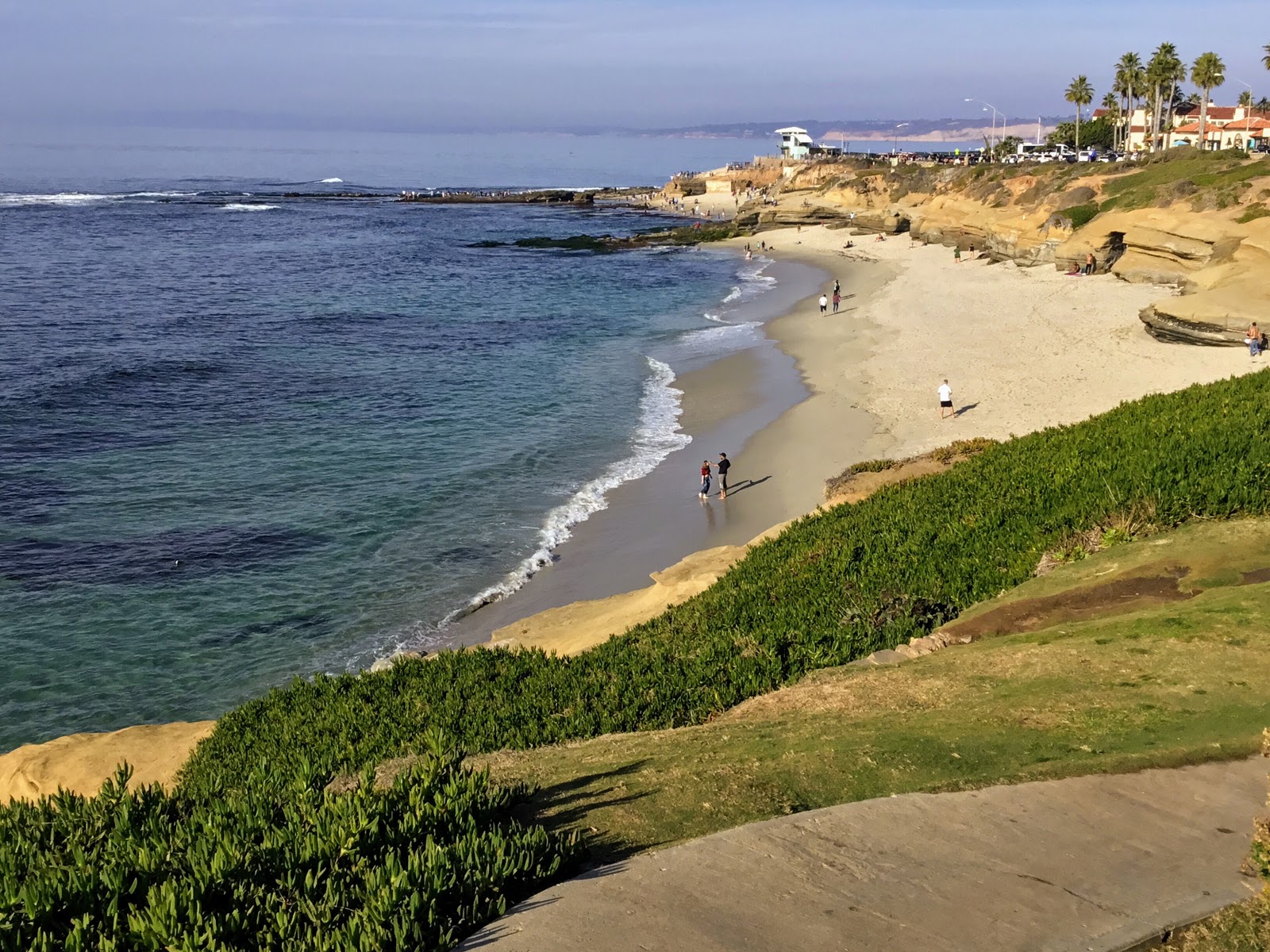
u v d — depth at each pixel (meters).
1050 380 37.56
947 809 7.26
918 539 16.69
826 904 6.05
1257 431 16.89
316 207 148.62
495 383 43.25
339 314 62.50
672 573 21.00
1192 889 6.12
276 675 19.86
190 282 76.38
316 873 6.23
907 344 46.25
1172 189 59.47
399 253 97.06
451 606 22.52
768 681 12.89
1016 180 82.69
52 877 6.12
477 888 6.06
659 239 105.75
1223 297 40.56
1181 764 7.75
